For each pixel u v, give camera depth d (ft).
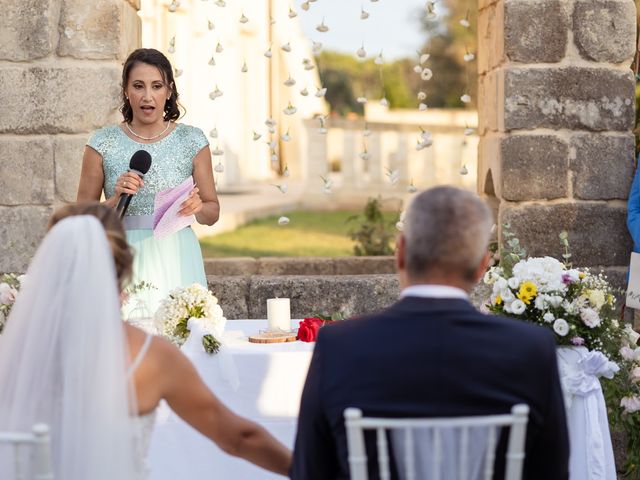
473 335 6.27
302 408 6.47
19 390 6.36
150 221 12.67
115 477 6.23
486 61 16.14
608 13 14.58
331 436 6.43
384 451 6.07
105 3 14.06
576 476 10.62
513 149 14.67
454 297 6.40
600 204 14.76
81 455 6.21
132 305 12.33
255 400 9.82
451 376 6.17
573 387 10.61
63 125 14.11
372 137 48.70
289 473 6.74
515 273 11.02
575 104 14.64
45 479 6.01
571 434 10.68
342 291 15.03
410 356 6.20
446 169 49.11
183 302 10.26
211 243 35.29
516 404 6.24
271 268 19.74
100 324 6.36
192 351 9.95
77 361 6.30
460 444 6.17
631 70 14.74
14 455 6.26
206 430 7.09
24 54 14.02
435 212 6.36
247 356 9.80
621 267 14.84
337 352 6.36
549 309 10.81
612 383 11.62
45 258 6.49
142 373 6.71
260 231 39.32
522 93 14.58
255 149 49.73
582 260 14.76
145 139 12.82
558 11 14.52
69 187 14.19
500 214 14.99
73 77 14.08
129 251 6.91
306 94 15.26
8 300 10.89
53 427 6.35
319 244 35.58
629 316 14.76
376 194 48.52
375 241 23.53
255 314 15.11
